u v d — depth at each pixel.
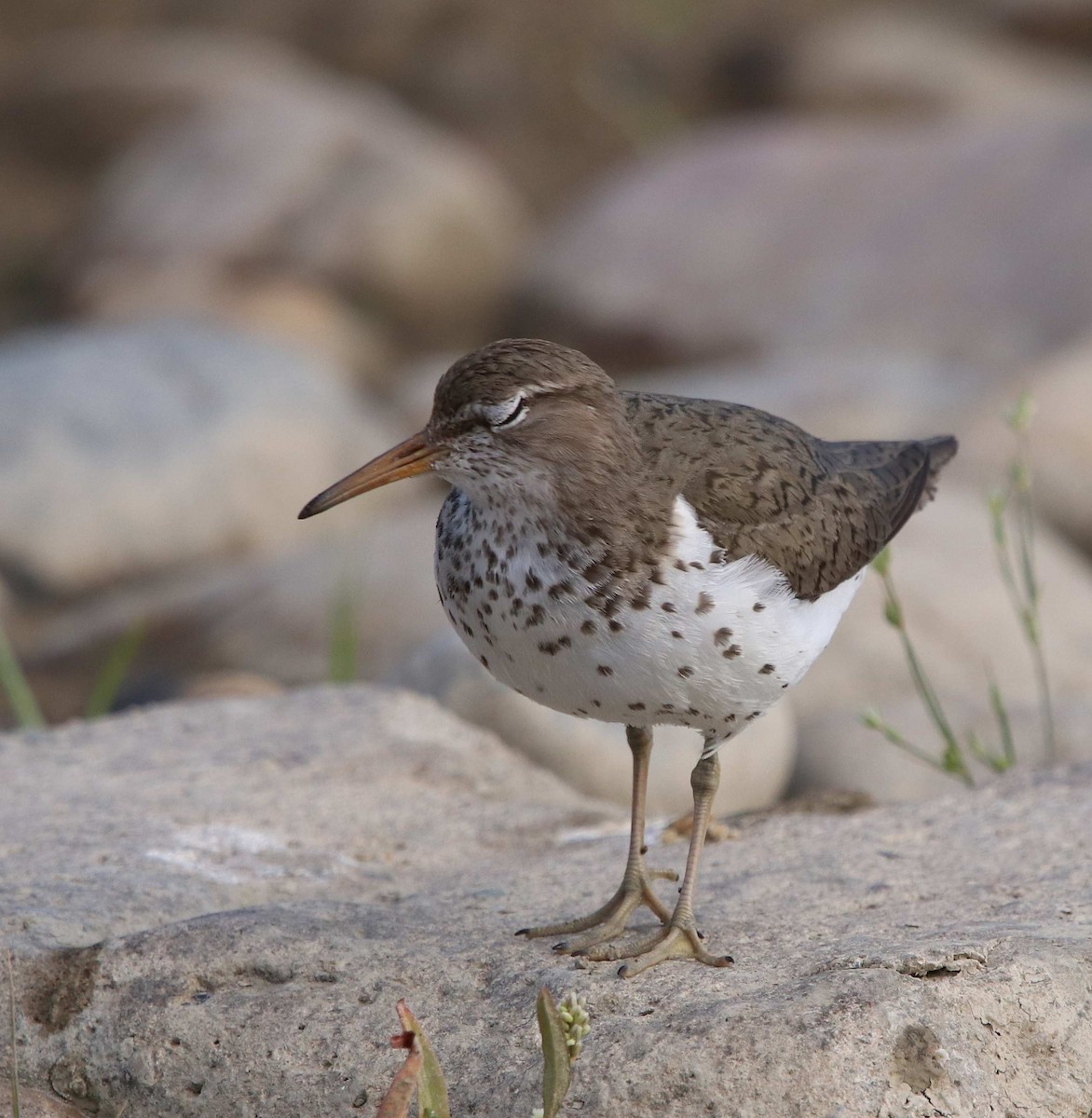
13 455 19.39
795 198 27.44
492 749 11.39
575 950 7.52
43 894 8.32
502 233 30.67
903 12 41.78
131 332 22.39
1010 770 10.22
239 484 19.92
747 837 9.39
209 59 35.00
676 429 7.70
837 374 20.97
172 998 7.37
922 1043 6.55
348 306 28.30
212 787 10.19
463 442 7.46
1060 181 25.95
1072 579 16.17
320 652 16.28
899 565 15.70
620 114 38.28
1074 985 6.90
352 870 9.16
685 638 7.11
